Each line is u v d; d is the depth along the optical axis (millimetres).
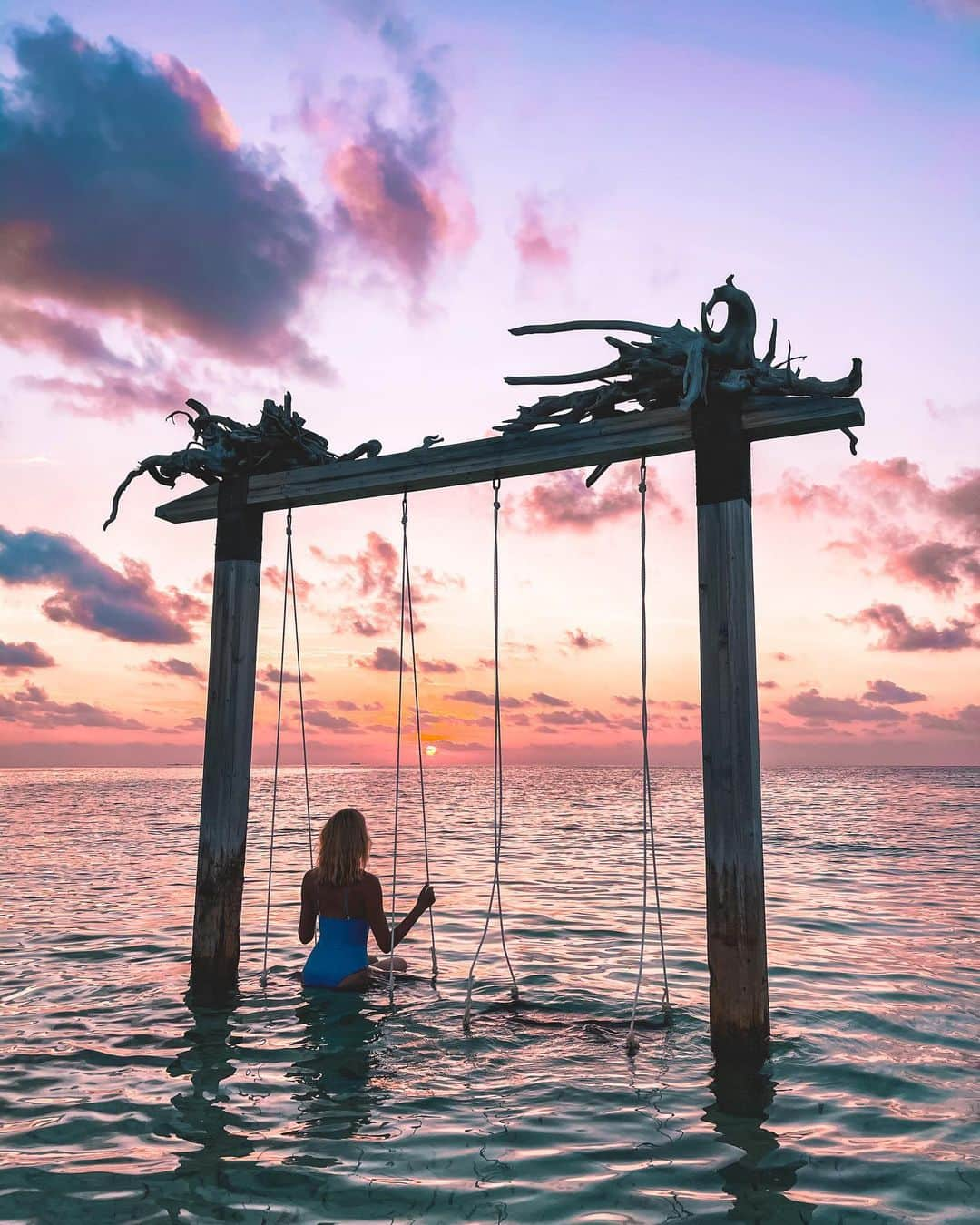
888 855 16281
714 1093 4266
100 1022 5387
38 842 18094
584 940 8039
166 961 7023
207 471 6203
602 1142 3707
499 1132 3811
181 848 16734
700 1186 3326
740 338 4828
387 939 6055
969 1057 4832
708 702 4723
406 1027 5293
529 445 5379
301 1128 3838
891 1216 3105
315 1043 5000
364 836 6215
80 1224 3014
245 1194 3238
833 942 8062
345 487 5949
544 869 13609
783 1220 3076
